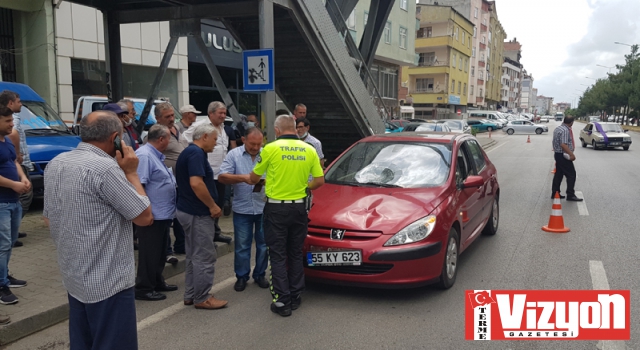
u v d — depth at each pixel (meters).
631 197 10.67
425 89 56.16
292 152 4.31
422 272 4.52
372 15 12.09
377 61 32.75
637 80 50.22
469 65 63.12
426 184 5.34
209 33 18.05
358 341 3.83
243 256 5.03
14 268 5.30
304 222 4.43
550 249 6.45
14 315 4.04
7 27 13.66
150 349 3.73
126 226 2.75
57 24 13.48
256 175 4.42
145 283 4.78
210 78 18.70
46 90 13.55
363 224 4.57
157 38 16.25
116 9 9.42
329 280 4.65
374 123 11.34
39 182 7.75
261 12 7.41
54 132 8.61
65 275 2.68
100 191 2.59
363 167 5.80
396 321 4.20
